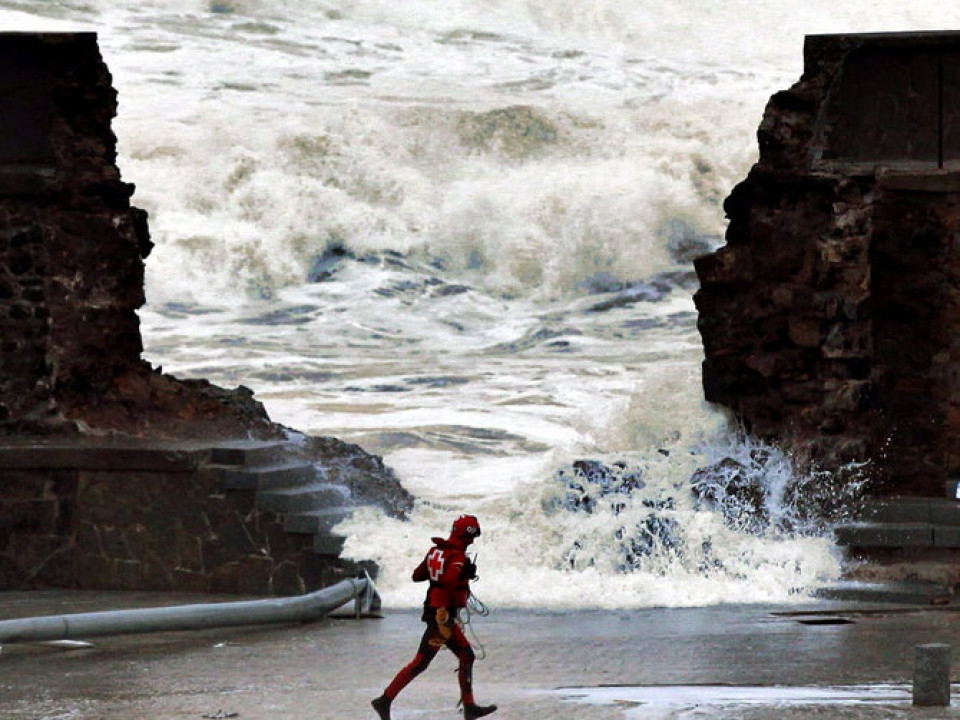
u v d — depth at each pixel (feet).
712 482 247.09
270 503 237.04
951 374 243.40
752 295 254.06
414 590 232.73
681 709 136.15
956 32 245.65
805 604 218.38
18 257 254.27
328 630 200.44
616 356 555.28
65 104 257.14
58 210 255.09
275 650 182.60
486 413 438.81
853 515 235.61
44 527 240.94
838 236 244.01
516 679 161.07
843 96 250.37
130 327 268.00
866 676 157.48
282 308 648.79
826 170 248.52
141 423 262.47
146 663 173.78
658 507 245.45
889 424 244.63
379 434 400.67
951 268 243.81
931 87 247.29
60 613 212.43
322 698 149.89
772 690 149.69
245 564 237.25
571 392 476.13
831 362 246.68
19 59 256.32
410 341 604.08
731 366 256.52
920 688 136.56
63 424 251.60
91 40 255.70
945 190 241.96
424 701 147.43
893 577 222.48
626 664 168.35
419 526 250.37
